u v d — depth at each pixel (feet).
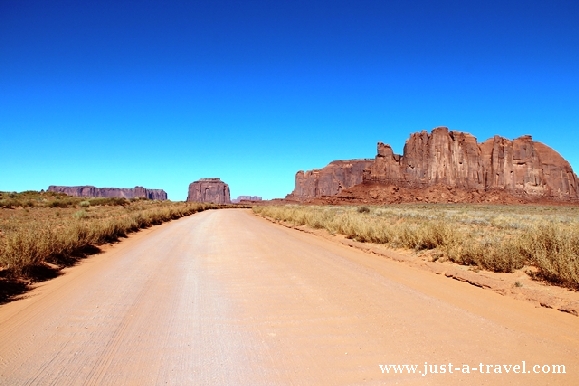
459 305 21.35
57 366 14.15
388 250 41.98
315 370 13.51
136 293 25.26
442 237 39.60
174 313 20.76
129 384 12.70
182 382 12.80
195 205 212.84
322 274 30.81
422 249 40.98
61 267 35.12
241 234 67.31
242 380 12.86
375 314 19.88
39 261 31.81
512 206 320.50
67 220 78.64
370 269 32.76
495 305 21.30
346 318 19.33
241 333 17.48
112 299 23.75
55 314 20.67
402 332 17.13
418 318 19.08
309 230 73.05
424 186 482.69
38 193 209.87
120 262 37.86
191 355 15.05
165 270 33.45
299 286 26.73
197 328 18.25
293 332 17.46
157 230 76.69
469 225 81.92
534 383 12.38
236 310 21.17
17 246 30.22
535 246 29.55
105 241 53.06
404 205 337.93
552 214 166.40
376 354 14.76
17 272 28.73
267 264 36.09
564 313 19.58
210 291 25.68
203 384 12.64
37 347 16.01
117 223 62.75
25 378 13.20
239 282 28.37
